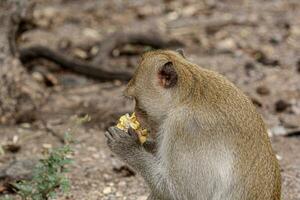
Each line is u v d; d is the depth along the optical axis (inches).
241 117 360.8
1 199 426.3
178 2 896.9
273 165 362.3
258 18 844.0
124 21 832.9
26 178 469.7
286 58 728.3
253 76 677.9
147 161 379.2
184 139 360.5
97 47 737.0
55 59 660.1
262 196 356.2
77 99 612.1
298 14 863.7
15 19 593.6
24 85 590.2
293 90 644.7
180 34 789.2
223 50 745.6
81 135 545.6
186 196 361.4
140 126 385.7
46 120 570.9
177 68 373.7
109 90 635.5
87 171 490.6
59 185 424.2
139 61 391.5
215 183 354.9
